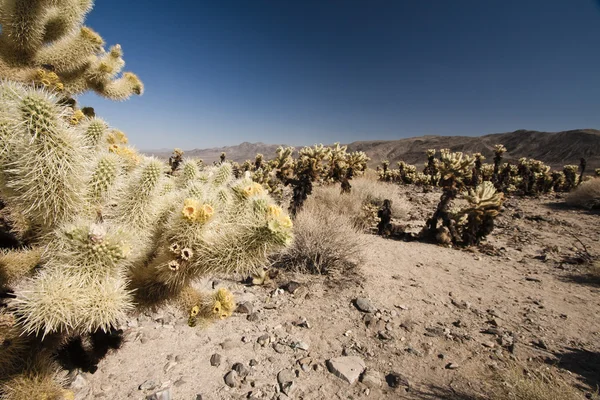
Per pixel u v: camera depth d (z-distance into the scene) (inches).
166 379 91.4
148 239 71.5
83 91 130.5
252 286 156.9
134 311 74.2
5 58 106.6
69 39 118.4
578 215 424.2
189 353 103.5
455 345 114.7
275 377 95.4
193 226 63.7
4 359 56.9
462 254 240.8
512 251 254.8
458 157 274.1
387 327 124.7
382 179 911.0
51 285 49.9
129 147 96.7
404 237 283.7
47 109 51.1
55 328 48.8
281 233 63.5
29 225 77.1
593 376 98.6
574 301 158.4
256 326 122.2
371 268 188.9
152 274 71.2
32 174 51.9
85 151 58.4
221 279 161.5
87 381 87.4
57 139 52.9
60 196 56.7
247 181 79.6
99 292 52.4
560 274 200.8
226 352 105.3
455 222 275.1
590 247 266.5
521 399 85.7
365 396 89.4
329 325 125.5
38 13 103.2
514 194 690.8
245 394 88.3
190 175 100.1
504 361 105.9
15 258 69.8
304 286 157.5
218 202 73.9
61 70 119.1
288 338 115.2
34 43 108.2
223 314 72.1
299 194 253.3
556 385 89.2
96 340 82.0
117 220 67.8
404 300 149.9
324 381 94.9
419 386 93.4
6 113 51.2
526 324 132.6
